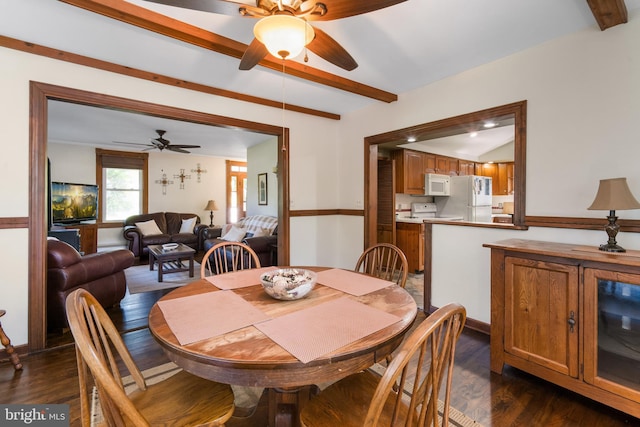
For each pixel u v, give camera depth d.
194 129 5.02
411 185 5.20
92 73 2.60
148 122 4.61
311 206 4.09
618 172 2.00
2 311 2.02
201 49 2.44
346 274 1.90
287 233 3.88
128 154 6.93
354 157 4.07
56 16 2.00
